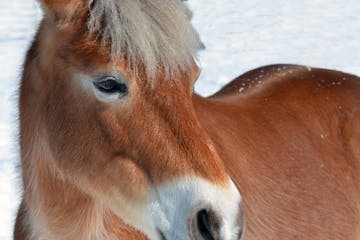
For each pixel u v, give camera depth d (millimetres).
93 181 5406
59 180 5738
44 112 5633
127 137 5137
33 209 6105
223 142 6555
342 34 22391
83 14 5227
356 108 8078
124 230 5809
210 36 22578
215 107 6965
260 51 20016
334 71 8578
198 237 4871
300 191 7125
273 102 7652
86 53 5117
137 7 5012
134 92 5027
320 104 7887
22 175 6258
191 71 5121
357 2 29062
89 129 5293
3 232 9359
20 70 6340
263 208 6707
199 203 4844
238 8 28469
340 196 7504
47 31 5613
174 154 4977
